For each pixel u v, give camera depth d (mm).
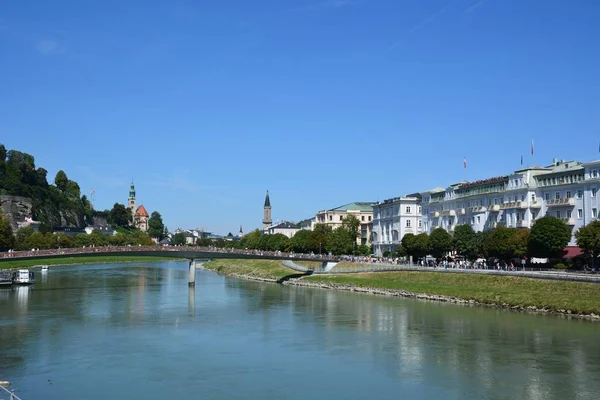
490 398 57312
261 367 69062
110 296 139000
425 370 67250
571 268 132750
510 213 166750
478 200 184875
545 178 158250
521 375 64562
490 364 69250
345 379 63969
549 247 134375
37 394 58344
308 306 121375
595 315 98438
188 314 109500
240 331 91438
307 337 86375
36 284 170500
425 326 94062
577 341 80438
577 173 147375
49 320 100188
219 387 61125
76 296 137750
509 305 113812
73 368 68062
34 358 72500
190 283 171625
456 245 167875
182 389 60406
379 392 59406
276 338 85750
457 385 61438
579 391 59125
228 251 183500
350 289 159250
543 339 82000
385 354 75000
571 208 147625
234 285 179625
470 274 136125
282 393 59250
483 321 97500
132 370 67438
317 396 58250
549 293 111438
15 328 91938
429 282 144875
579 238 127625
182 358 73312
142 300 131875
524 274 121500
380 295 143875
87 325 95750
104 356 73938
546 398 57156
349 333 89188
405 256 195125
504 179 172250
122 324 97312
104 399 57062
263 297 140375
